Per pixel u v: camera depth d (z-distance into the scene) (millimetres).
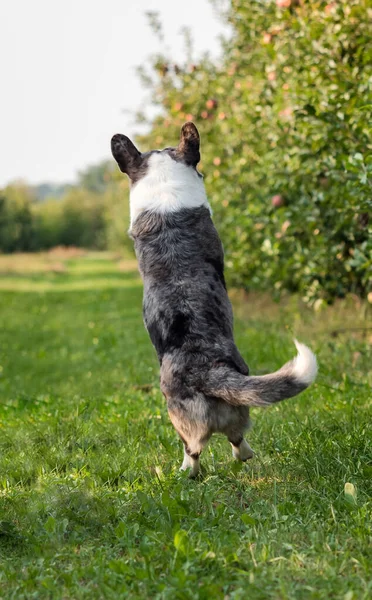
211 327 4262
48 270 41781
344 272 8188
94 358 11547
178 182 4766
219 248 4672
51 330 16672
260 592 3004
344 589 2992
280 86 8383
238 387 3910
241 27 10125
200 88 12617
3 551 3693
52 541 3658
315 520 3641
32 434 5844
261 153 9938
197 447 4254
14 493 4406
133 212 4785
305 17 7191
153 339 4430
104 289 27656
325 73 7102
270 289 11430
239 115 10516
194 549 3373
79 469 4836
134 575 3248
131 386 8047
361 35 7008
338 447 4527
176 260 4492
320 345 8180
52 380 10344
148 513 3896
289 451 4727
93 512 4012
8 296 26172
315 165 7145
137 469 4668
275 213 8555
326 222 7727
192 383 4121
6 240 68938
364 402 5844
